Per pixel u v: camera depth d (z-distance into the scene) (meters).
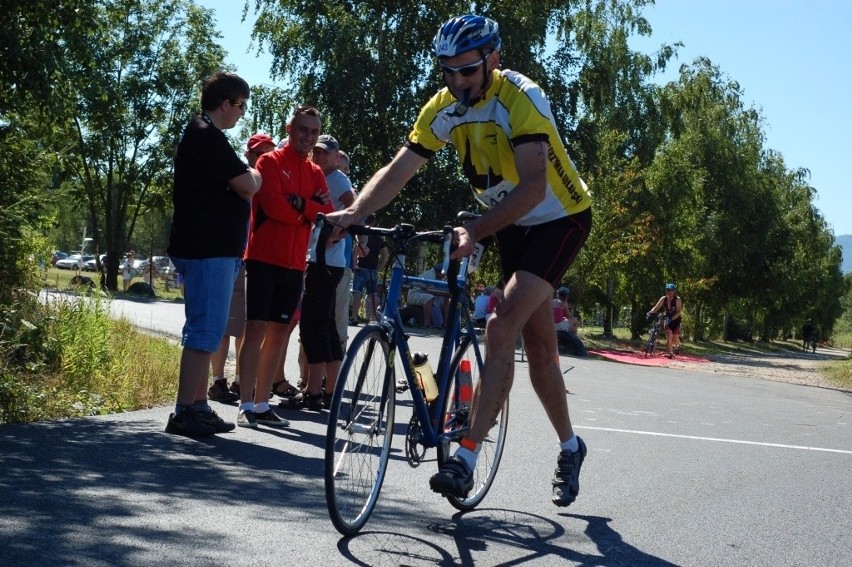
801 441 8.04
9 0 11.12
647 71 42.31
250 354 6.76
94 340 8.75
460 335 4.76
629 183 33.44
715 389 14.02
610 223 32.34
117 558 3.64
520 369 13.38
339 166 8.12
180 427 6.23
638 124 42.22
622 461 6.42
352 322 19.94
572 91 35.56
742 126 51.88
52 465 5.12
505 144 4.39
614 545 4.32
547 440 7.01
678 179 41.38
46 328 8.48
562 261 4.45
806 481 6.09
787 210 62.38
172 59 46.47
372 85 32.62
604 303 41.16
